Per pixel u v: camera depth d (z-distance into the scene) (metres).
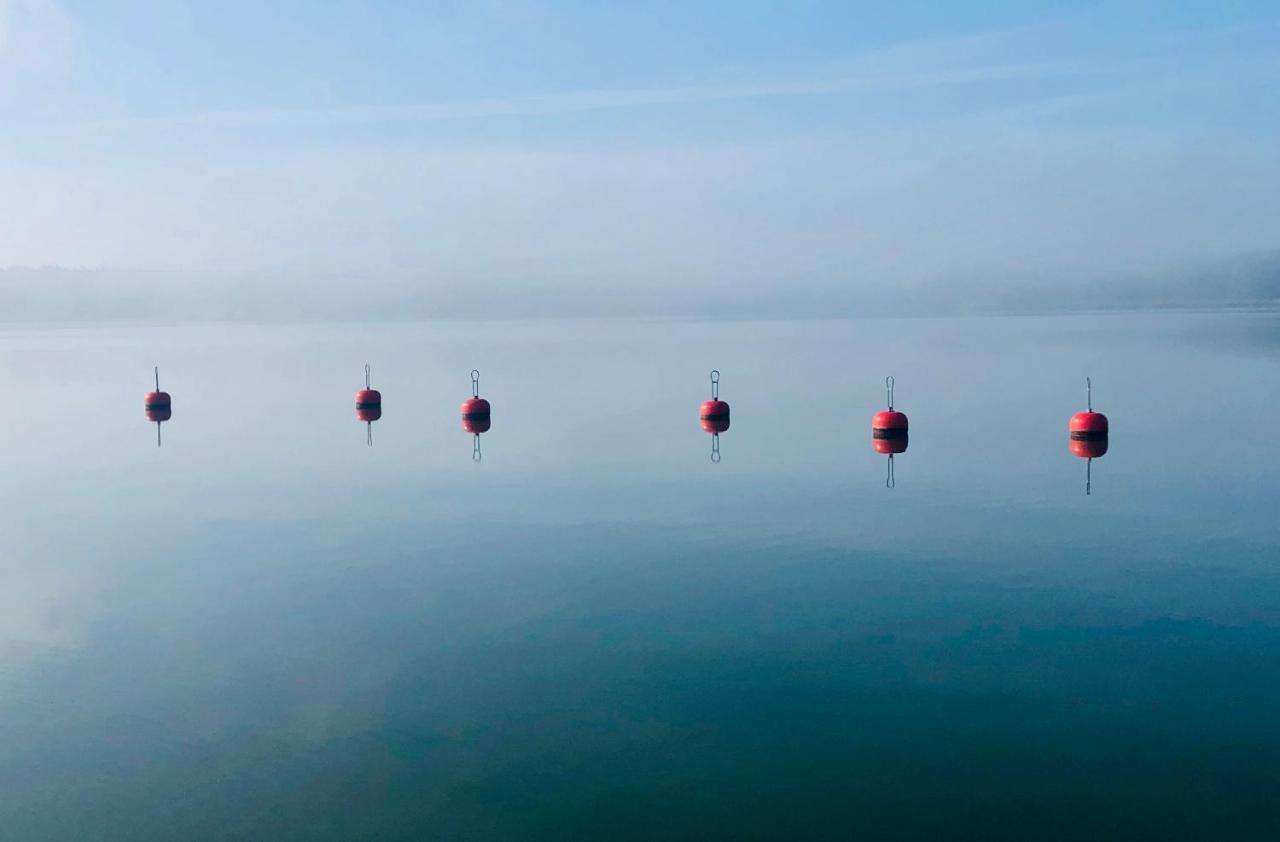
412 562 15.71
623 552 16.02
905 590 14.02
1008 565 15.09
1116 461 23.12
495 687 11.16
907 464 23.25
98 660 12.04
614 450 25.69
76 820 8.84
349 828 8.67
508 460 24.55
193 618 13.40
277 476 23.00
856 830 8.51
